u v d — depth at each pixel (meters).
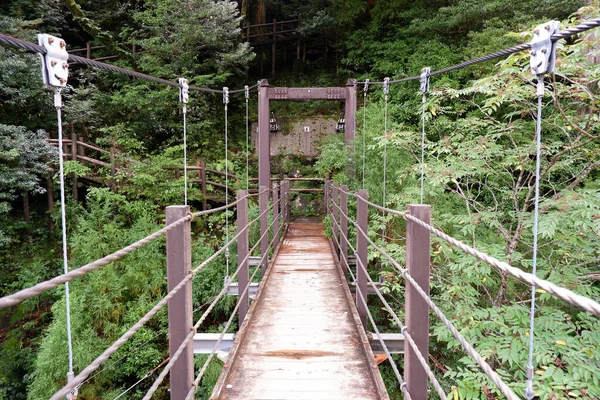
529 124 3.89
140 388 4.72
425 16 8.85
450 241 1.08
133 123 9.38
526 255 3.59
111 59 10.58
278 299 3.36
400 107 6.99
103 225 5.66
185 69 9.52
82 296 4.63
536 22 5.65
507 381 2.52
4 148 6.21
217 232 7.27
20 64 6.63
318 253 5.38
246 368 2.16
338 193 5.20
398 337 2.69
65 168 6.88
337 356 2.31
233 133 11.30
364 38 10.25
